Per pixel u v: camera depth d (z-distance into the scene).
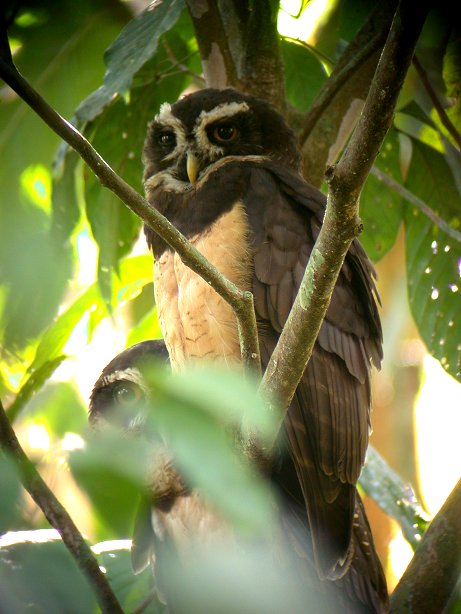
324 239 5.59
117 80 7.89
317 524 7.26
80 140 5.38
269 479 6.52
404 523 8.96
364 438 7.80
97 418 8.88
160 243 8.37
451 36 9.28
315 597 7.44
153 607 8.09
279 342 5.97
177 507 7.51
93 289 10.27
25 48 10.67
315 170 9.12
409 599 7.16
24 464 3.33
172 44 10.34
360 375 7.86
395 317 15.63
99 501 2.88
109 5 10.45
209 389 3.06
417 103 10.35
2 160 11.71
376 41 8.76
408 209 10.56
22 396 9.67
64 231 9.92
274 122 9.02
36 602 3.75
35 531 5.40
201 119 8.93
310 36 11.16
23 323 11.73
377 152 5.24
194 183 8.62
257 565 5.04
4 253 11.86
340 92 9.14
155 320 11.29
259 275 7.80
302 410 7.48
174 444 3.06
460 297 10.23
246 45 9.27
